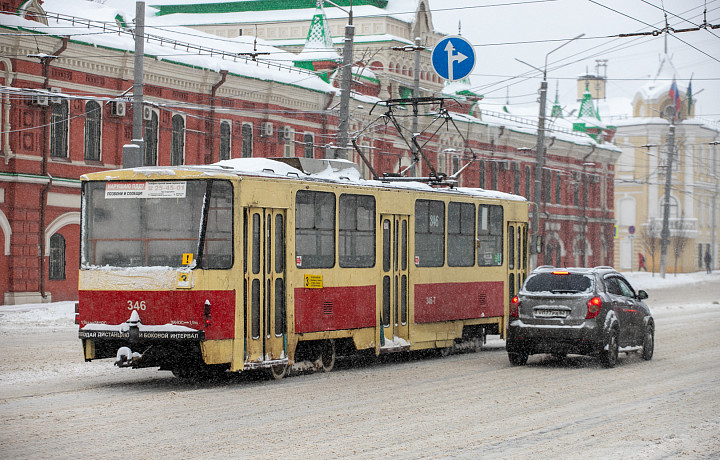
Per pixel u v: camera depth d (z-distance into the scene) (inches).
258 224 673.0
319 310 728.3
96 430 486.9
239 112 1749.5
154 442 457.7
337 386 668.1
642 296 879.1
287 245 697.0
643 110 4028.1
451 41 1175.0
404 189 831.1
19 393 615.2
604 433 495.5
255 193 666.2
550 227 2822.3
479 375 745.0
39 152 1444.4
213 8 2598.4
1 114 1390.3
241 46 2014.0
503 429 503.2
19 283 1421.0
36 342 954.7
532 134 2684.5
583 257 3006.9
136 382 681.6
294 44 2506.2
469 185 2458.2
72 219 1503.4
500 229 979.9
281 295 697.0
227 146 1740.9
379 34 2348.7
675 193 3993.6
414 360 869.8
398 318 824.3
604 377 736.3
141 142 1106.1
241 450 441.7
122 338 642.8
